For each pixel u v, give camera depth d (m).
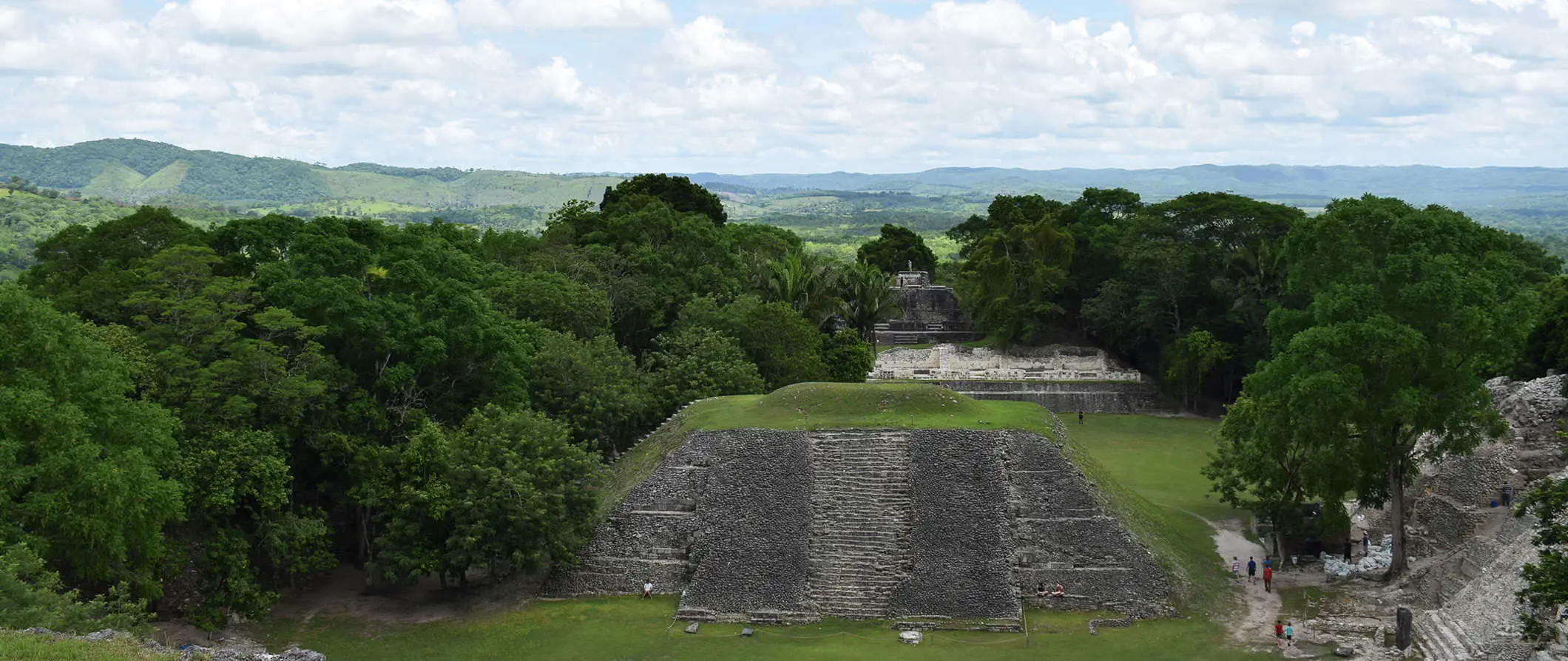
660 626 47.50
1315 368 51.47
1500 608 41.62
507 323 66.19
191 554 46.59
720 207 129.75
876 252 160.00
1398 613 43.38
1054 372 107.75
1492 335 50.47
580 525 52.25
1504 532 49.75
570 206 116.50
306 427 50.84
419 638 46.66
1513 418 62.88
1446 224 53.06
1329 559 56.88
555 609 49.91
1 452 35.88
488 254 94.88
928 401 62.22
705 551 51.56
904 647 44.97
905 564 50.31
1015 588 48.78
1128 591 49.81
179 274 54.72
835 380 88.31
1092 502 53.38
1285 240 57.94
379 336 54.34
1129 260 107.69
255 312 54.84
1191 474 78.75
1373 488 55.41
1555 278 96.25
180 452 44.41
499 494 49.56
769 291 94.69
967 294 117.62
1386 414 50.00
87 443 38.44
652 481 55.84
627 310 88.12
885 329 122.06
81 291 58.59
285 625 48.16
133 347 48.28
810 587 49.50
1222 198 106.25
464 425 54.66
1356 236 54.19
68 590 42.59
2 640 30.27
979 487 53.69
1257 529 61.16
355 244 58.78
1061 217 132.12
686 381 71.31
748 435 58.09
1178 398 104.75
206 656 32.75
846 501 53.81
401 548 49.69
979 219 156.62
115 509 37.75
